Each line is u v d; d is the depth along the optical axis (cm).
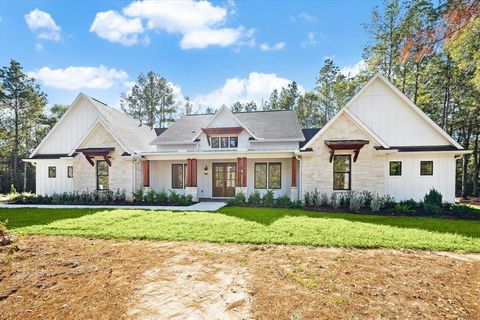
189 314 312
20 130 3366
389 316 305
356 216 976
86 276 423
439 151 1312
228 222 851
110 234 707
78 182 1599
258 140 1617
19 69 3114
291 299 342
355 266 469
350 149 1256
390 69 2134
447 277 425
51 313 315
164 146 1795
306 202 1275
